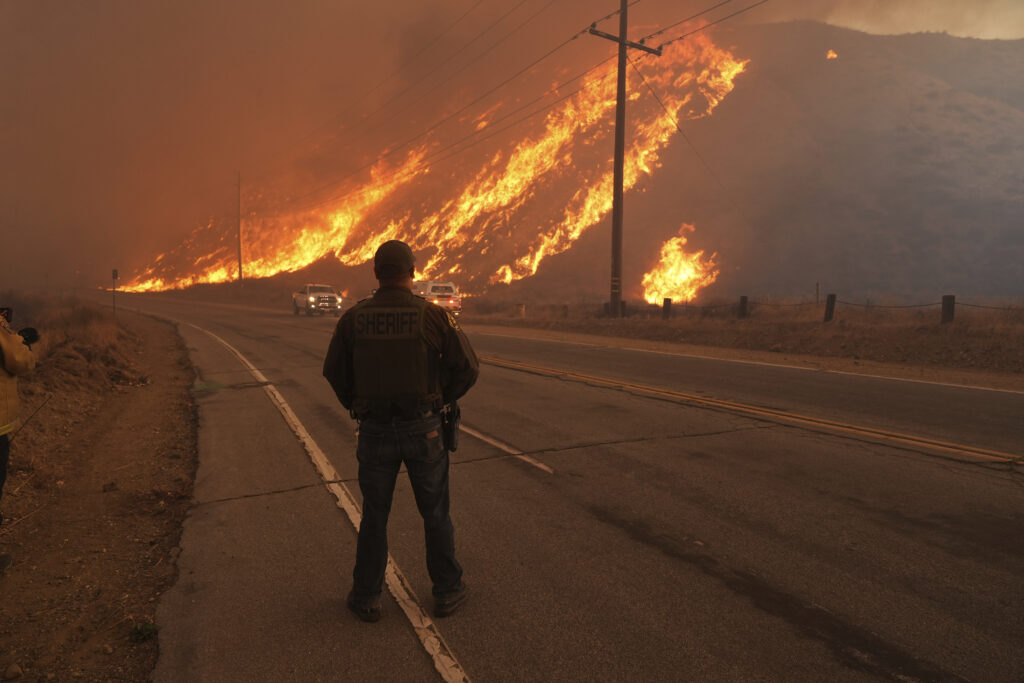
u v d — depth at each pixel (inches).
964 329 571.2
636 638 124.9
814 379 443.2
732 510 194.7
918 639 121.9
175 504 215.6
